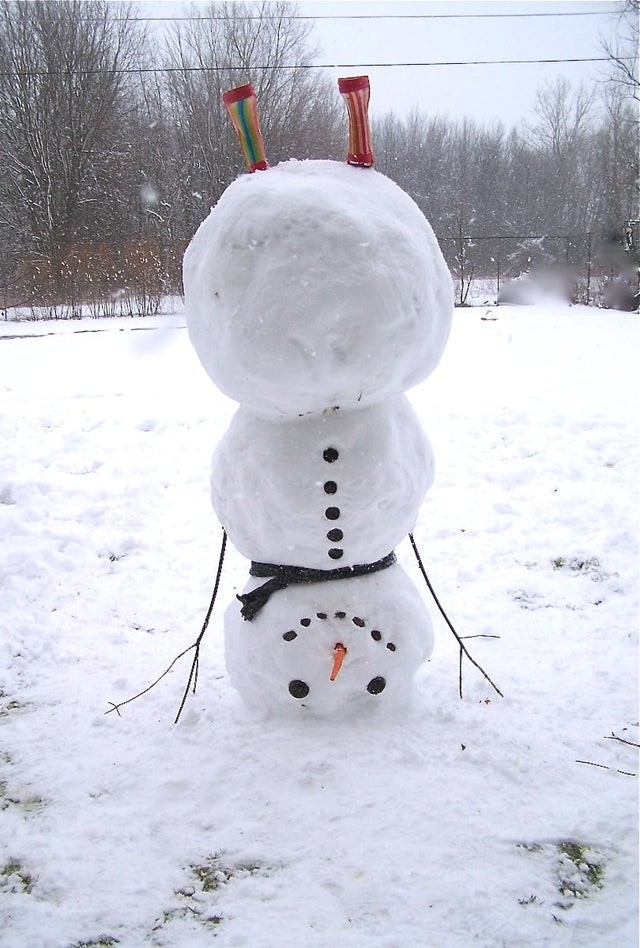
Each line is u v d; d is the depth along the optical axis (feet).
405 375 9.50
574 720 11.44
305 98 117.70
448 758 10.44
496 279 108.47
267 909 8.33
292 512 9.58
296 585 10.25
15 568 17.16
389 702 10.73
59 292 92.48
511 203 130.72
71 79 113.29
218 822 9.56
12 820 9.85
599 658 13.12
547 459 22.90
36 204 111.75
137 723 11.73
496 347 47.06
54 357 48.75
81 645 14.29
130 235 110.52
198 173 112.06
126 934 8.14
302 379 8.86
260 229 8.71
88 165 117.60
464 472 22.41
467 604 15.31
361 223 8.74
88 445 25.77
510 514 19.53
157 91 121.39
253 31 116.47
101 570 17.47
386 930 8.01
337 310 8.59
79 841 9.41
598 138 110.32
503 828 9.30
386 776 10.05
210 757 10.62
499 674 12.69
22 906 8.54
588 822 9.40
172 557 18.04
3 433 26.81
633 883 8.59
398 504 9.98
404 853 8.95
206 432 27.25
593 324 61.31
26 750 11.23
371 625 10.21
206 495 21.62
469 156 137.39
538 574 16.46
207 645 14.20
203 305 9.24
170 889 8.68
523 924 8.05
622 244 88.02
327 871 8.74
